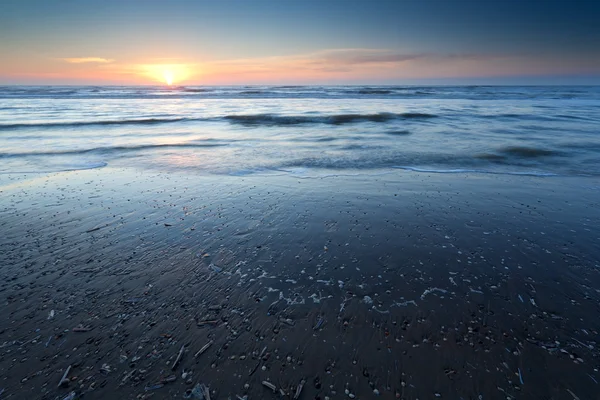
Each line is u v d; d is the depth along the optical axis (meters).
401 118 22.86
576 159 11.28
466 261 4.71
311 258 4.79
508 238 5.45
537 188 8.25
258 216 6.35
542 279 4.24
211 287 4.06
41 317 3.48
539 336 3.25
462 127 18.91
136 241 5.29
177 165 10.60
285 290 4.01
